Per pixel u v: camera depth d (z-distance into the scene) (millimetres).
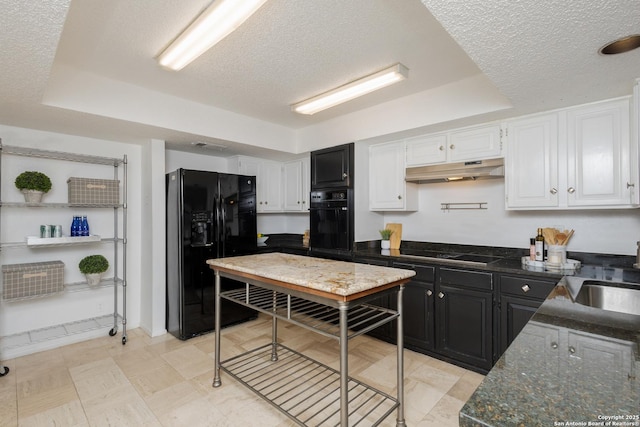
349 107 3266
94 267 2969
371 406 2062
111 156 3312
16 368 2541
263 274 1860
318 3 1666
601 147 2205
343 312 1502
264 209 4316
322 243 3693
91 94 2436
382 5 1686
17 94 2051
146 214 3371
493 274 2391
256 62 2293
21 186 2637
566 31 1365
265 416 1970
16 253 2799
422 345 2789
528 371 718
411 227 3656
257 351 2900
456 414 1984
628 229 2369
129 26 1837
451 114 2680
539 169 2467
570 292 1548
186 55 2049
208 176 3344
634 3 1170
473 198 3188
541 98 2164
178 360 2701
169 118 2871
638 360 769
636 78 1842
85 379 2385
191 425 1887
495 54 1566
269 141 3705
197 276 3234
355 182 3443
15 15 1284
